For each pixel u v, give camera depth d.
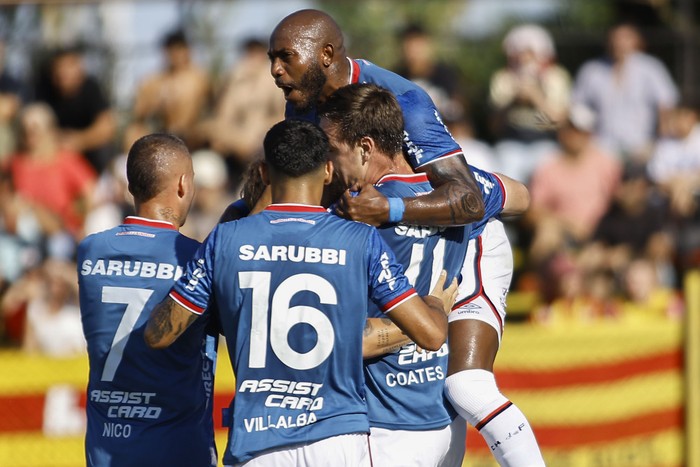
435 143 14.95
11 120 33.56
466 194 14.55
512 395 26.23
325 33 15.06
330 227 13.58
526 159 33.81
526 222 32.28
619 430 26.45
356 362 13.55
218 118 32.97
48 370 25.47
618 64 34.62
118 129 33.75
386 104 14.71
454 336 16.17
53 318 28.62
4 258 30.14
